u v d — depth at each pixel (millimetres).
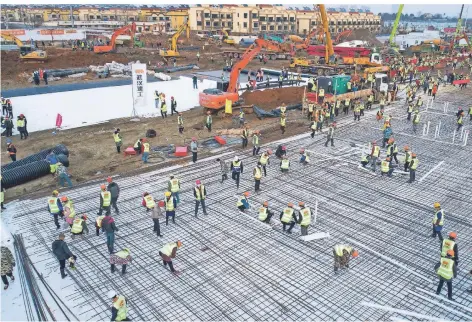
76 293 12227
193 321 11070
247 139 25203
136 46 73562
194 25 133500
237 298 11953
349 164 22344
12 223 16266
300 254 14156
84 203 18047
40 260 13867
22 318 11219
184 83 45375
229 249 14445
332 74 50625
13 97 37188
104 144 25953
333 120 30750
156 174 21172
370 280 12781
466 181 20156
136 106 35281
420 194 18812
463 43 102438
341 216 16844
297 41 73750
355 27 159250
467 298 11922
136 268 13414
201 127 29344
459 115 27469
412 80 48344
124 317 10547
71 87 42375
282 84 41312
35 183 20328
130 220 16531
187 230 15703
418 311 11414
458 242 14930
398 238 15227
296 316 11242
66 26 117438
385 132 24406
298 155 23703
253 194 18797
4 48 60219
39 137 27312
